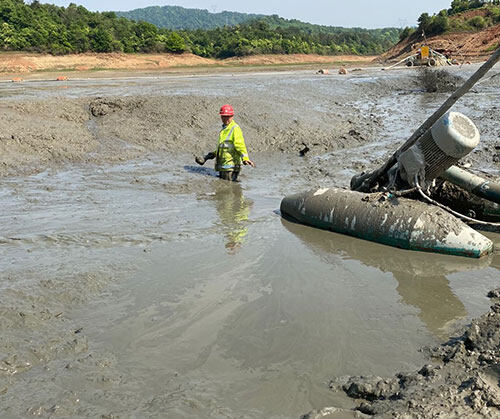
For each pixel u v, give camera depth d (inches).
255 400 111.7
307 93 687.1
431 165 212.7
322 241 213.3
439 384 108.8
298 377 119.9
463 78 896.9
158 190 300.7
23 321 144.9
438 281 172.7
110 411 107.8
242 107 510.3
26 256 194.2
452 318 145.9
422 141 213.3
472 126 208.5
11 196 282.4
